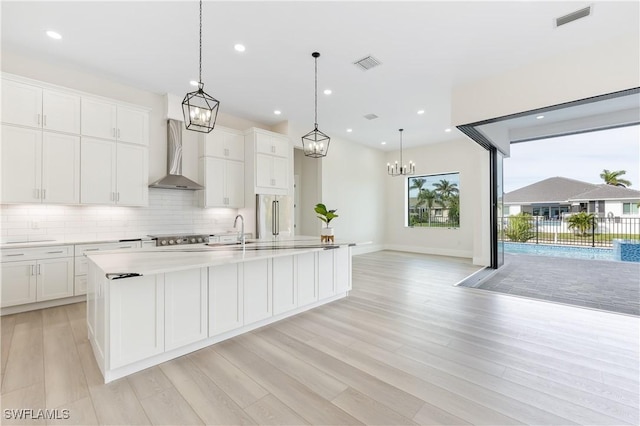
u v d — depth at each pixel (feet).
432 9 9.36
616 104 16.89
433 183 29.07
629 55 10.38
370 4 9.14
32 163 11.78
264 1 8.98
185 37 10.93
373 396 6.10
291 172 21.21
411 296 13.61
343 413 5.57
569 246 27.73
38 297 11.50
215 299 8.59
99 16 9.70
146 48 11.68
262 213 18.89
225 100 17.04
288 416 5.49
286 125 20.88
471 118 14.49
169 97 16.14
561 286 15.21
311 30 10.49
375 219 30.07
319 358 7.75
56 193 12.34
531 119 19.71
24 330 9.52
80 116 12.98
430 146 28.35
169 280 7.59
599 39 10.87
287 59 12.46
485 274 18.26
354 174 27.66
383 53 11.98
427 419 5.39
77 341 8.70
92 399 5.97
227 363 7.48
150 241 14.75
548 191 37.22
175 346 7.65
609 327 9.76
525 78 12.84
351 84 14.89
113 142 13.92
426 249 28.45
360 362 7.53
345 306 12.16
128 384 6.52
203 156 17.52
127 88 15.12
